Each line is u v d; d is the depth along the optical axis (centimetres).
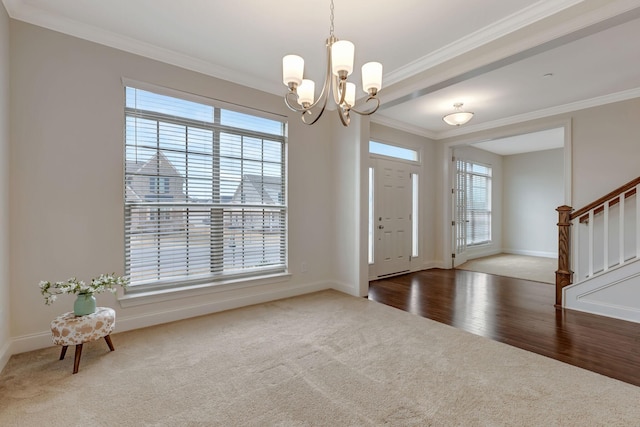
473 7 224
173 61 296
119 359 223
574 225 409
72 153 252
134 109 281
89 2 223
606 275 324
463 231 645
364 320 304
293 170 385
